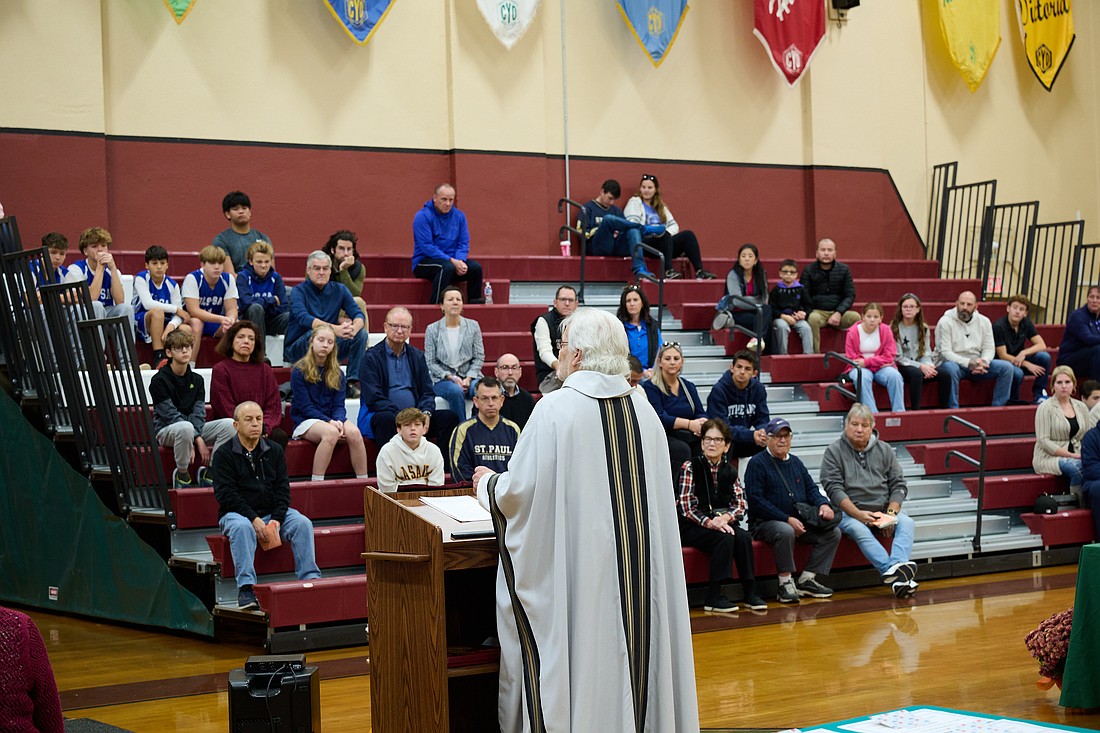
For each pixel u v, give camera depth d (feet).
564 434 11.91
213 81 33.91
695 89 40.73
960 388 35.12
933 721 14.53
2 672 8.46
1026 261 41.37
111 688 18.61
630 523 12.00
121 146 32.78
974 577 28.12
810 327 34.81
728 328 33.78
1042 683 17.10
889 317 38.96
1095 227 47.50
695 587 25.03
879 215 43.32
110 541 24.40
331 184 35.35
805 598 25.68
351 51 35.65
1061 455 31.01
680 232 38.14
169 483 24.25
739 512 24.56
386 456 23.41
